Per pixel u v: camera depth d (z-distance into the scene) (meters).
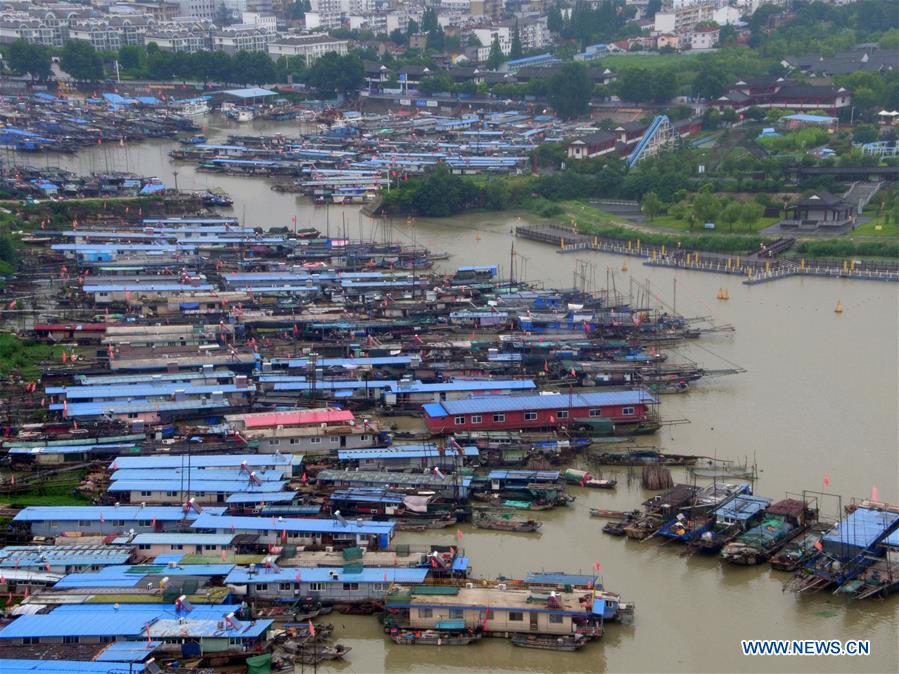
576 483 147.62
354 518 134.62
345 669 108.25
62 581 115.88
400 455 148.75
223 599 113.25
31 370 182.50
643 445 160.25
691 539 129.75
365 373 181.00
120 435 155.50
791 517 132.88
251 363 182.50
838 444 159.88
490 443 156.12
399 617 114.06
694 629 115.31
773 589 122.62
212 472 142.88
